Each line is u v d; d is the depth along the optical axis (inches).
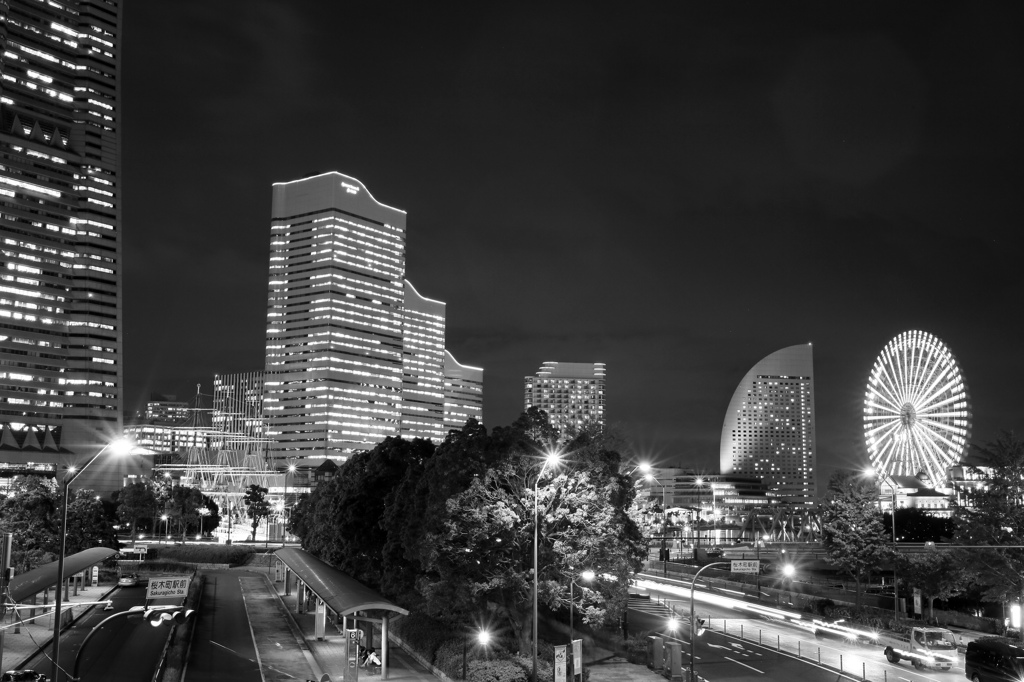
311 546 4466.0
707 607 4023.1
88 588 4197.8
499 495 2193.7
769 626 3398.1
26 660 2384.4
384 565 2925.7
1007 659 2100.1
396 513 2896.2
